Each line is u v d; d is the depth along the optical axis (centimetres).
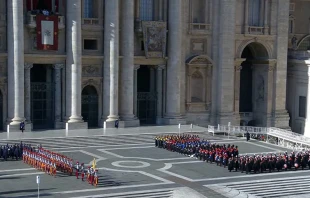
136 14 7694
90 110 7606
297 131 8562
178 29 7756
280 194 4853
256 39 8356
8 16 6881
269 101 8544
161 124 7888
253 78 8800
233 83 8219
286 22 8531
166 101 7912
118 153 6059
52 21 7094
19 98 6931
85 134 6875
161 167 5516
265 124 8550
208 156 5778
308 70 8269
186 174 5284
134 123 7612
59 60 7256
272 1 8438
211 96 8181
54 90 7338
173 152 6206
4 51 6962
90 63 7469
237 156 5753
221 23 8075
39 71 7538
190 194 4662
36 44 7125
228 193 4738
